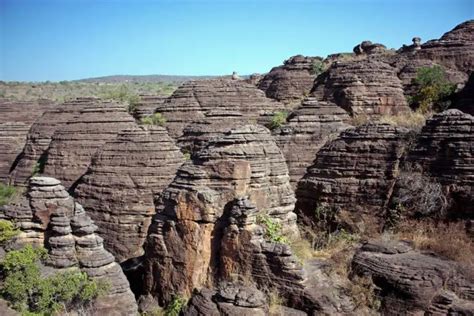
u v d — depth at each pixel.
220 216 19.44
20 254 16.62
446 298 16.30
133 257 27.05
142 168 29.45
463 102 34.66
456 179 21.84
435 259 18.30
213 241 19.30
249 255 18.44
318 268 18.89
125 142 30.31
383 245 19.19
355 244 21.39
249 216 18.66
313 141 32.28
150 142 30.12
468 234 20.48
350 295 17.45
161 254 19.89
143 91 119.12
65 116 41.06
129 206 28.84
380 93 40.94
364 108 40.72
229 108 44.03
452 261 18.16
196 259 19.14
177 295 19.34
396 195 23.56
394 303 16.80
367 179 25.00
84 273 17.16
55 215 17.75
